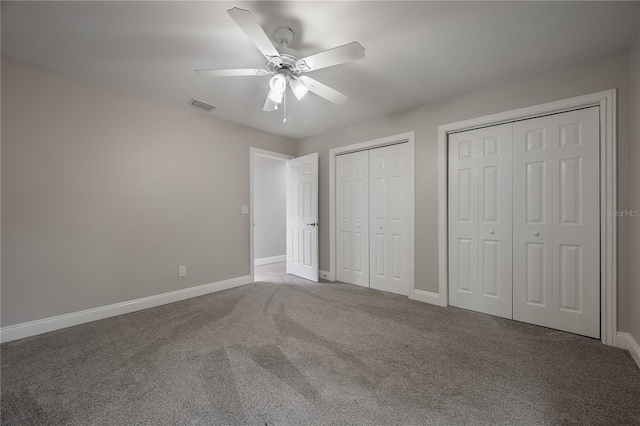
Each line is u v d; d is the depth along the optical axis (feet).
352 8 5.16
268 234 18.53
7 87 6.75
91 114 8.02
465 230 8.99
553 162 7.46
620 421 4.14
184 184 10.12
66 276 7.59
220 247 11.25
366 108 10.11
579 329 7.07
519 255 7.99
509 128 8.16
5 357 5.98
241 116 10.96
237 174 11.85
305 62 5.72
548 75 7.41
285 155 13.96
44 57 6.81
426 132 9.67
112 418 4.23
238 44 6.29
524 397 4.67
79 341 6.73
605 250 6.62
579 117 7.10
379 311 8.78
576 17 5.38
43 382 5.10
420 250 9.86
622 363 5.70
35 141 7.13
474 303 8.83
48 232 7.32
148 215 9.20
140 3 5.02
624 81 6.38
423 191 9.77
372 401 4.59
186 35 5.97
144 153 9.10
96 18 5.42
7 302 6.75
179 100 9.43
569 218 7.23
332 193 12.81
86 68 7.34
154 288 9.32
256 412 4.35
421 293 9.78
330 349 6.33
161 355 6.07
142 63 7.09
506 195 8.21
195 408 4.44
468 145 8.92
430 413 4.32
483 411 4.36
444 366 5.63
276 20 5.49
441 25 5.64
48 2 4.95
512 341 6.72
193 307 9.18
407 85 8.32
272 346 6.47
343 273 12.59
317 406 4.48
